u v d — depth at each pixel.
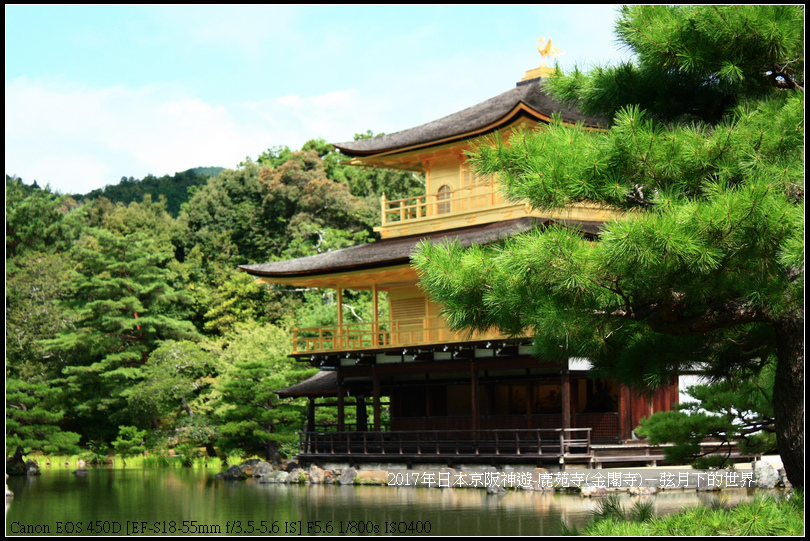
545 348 15.17
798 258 11.03
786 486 26.62
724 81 13.79
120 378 54.09
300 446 39.06
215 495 28.11
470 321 13.42
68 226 69.19
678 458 17.42
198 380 52.66
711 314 13.16
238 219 75.31
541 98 36.66
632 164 12.45
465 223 36.28
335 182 76.50
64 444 40.19
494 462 31.22
